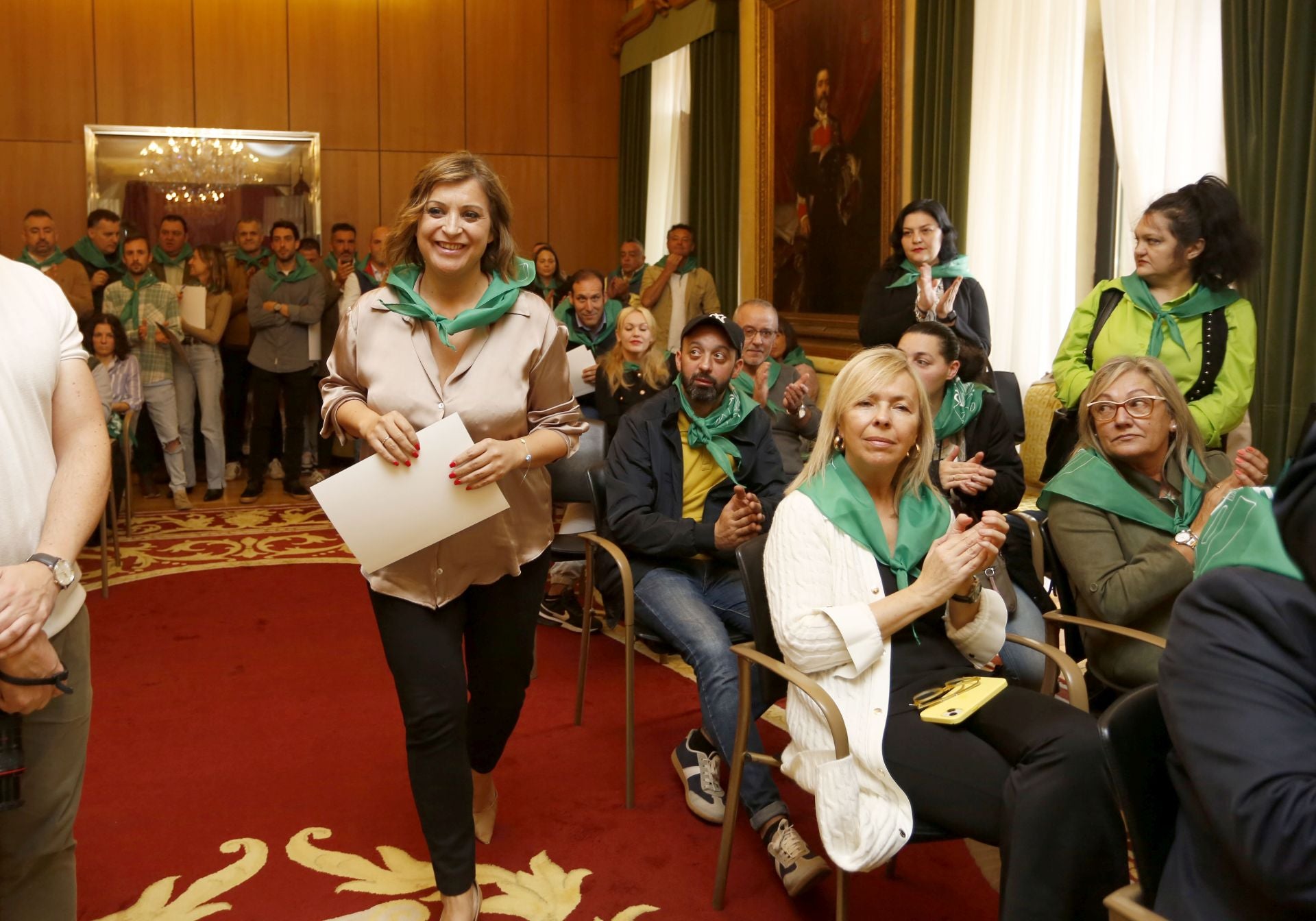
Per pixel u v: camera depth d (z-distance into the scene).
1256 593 1.19
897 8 6.34
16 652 1.50
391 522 2.19
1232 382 3.24
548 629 4.75
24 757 1.61
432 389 2.29
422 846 2.81
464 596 2.46
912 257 4.17
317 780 3.21
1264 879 1.12
